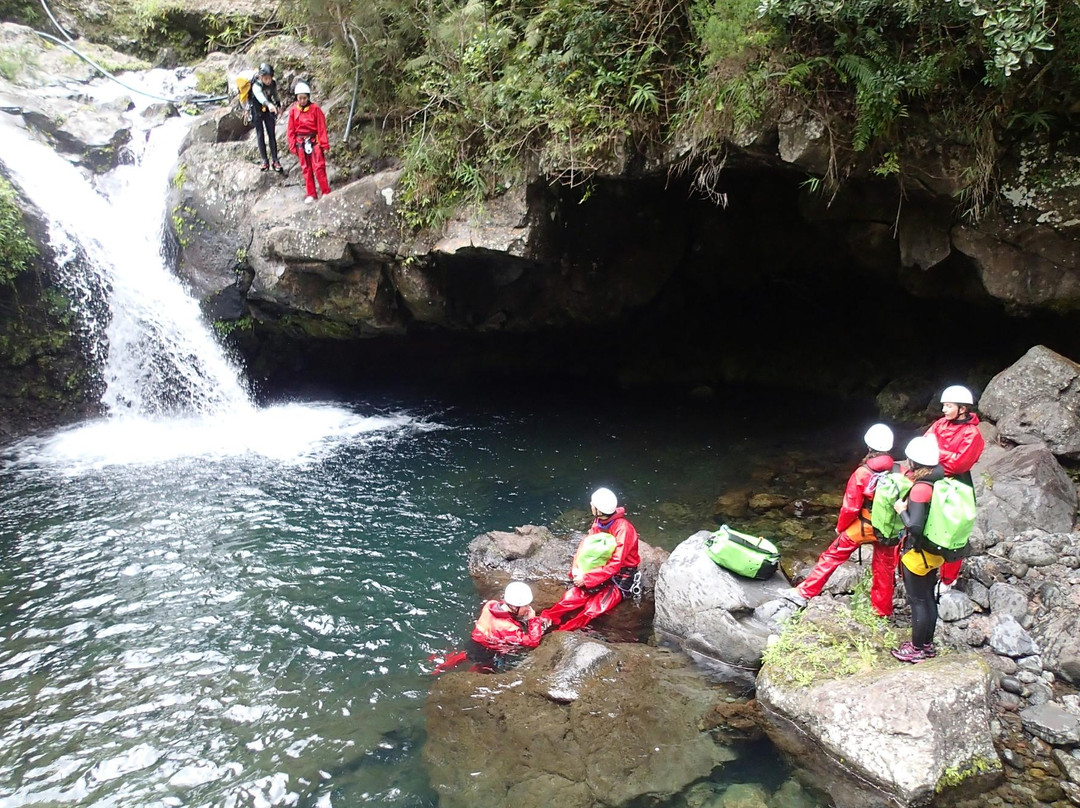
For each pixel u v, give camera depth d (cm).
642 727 562
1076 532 683
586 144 921
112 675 625
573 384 1462
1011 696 551
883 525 577
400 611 727
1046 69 712
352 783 512
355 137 1162
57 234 1194
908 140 793
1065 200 780
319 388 1463
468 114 1023
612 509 734
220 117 1272
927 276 1071
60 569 791
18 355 1192
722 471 1034
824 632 611
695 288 1402
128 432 1207
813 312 1366
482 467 1073
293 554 830
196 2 1669
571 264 1215
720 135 858
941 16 693
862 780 506
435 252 1099
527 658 649
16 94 1321
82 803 493
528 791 503
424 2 1051
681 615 681
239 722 572
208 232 1225
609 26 905
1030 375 805
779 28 762
